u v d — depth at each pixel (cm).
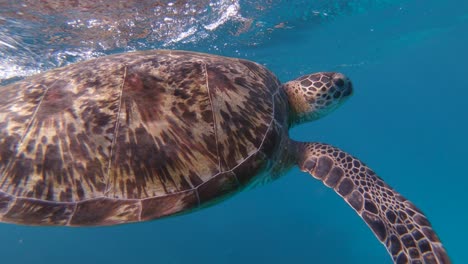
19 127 67
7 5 165
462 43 723
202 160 67
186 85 73
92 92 71
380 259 404
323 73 108
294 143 93
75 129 66
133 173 64
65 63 256
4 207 61
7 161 64
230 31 250
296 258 382
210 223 468
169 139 67
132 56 83
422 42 585
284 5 224
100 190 63
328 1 235
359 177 79
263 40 294
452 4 327
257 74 88
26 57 239
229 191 68
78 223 61
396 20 334
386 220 70
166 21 205
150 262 377
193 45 266
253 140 72
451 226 575
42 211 61
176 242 412
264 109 78
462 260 452
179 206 63
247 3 208
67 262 384
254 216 501
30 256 399
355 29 328
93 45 229
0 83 291
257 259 375
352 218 524
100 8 177
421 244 66
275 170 85
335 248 416
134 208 62
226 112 72
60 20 186
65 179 63
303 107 108
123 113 68
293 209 557
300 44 337
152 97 70
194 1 187
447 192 785
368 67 682
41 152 64
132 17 192
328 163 84
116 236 428
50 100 70
